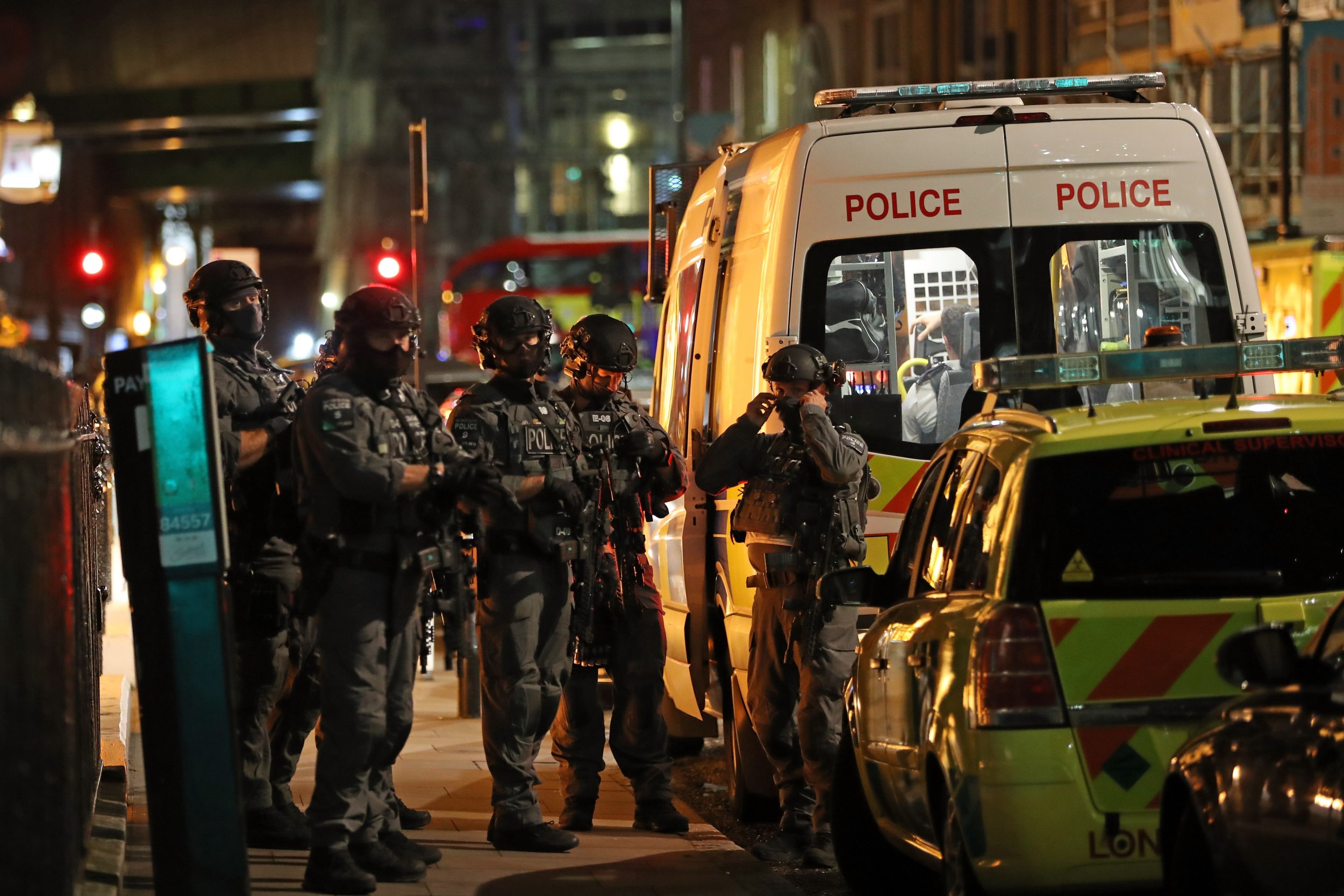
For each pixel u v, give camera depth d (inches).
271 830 992.2
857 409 1115.9
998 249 1123.3
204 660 710.5
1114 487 703.1
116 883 762.8
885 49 5231.3
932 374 1119.0
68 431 744.3
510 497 861.8
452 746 1473.9
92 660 1030.4
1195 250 1141.7
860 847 913.5
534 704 999.6
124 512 716.0
